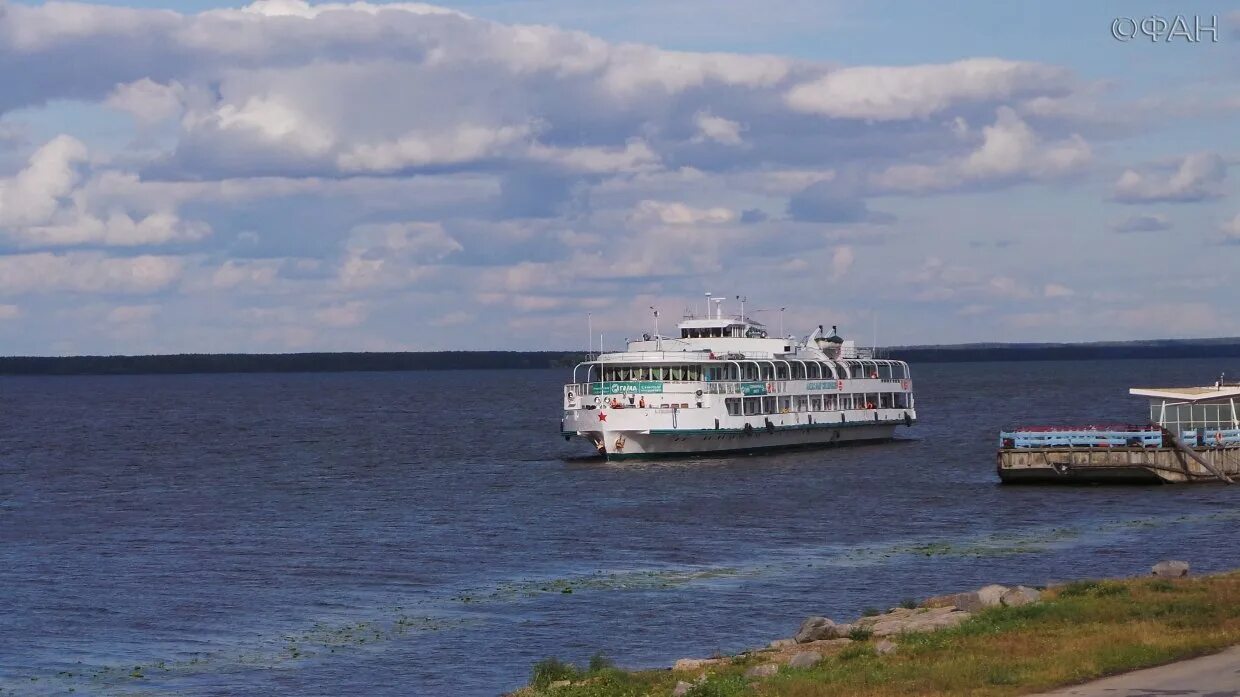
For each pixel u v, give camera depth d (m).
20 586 78.44
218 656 61.41
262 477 146.62
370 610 70.19
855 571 76.94
